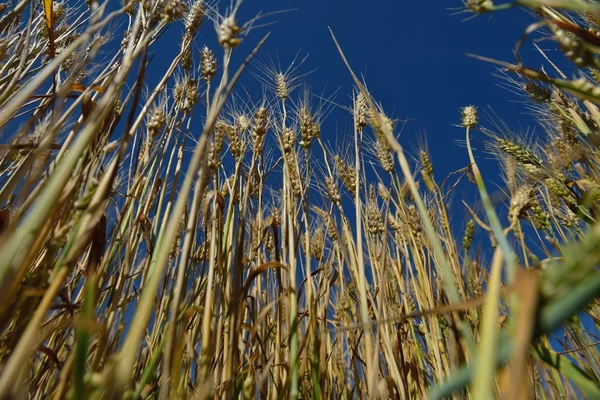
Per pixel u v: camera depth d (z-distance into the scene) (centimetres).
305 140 346
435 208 367
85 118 223
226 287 288
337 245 351
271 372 288
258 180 358
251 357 279
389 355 283
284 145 348
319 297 352
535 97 330
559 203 368
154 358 199
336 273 353
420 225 351
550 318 97
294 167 351
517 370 90
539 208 349
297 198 342
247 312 336
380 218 365
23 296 161
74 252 153
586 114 310
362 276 251
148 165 294
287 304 285
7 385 117
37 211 133
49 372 278
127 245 251
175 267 313
